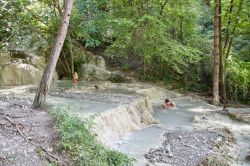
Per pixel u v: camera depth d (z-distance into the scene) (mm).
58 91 14148
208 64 19859
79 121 8594
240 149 10977
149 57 18344
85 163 7266
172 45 17531
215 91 17547
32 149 7418
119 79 18578
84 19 18281
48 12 17000
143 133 11789
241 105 18000
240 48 20859
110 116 10773
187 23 19500
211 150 10195
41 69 17062
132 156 9367
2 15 15898
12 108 9977
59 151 7539
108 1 18188
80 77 18375
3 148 7293
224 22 18375
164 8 18797
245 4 17922
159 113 14648
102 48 21047
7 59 16406
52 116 9234
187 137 11328
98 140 8750
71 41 18203
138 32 17797
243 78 18500
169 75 19984
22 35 16969
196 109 15719
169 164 9031
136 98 13797
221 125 13359
